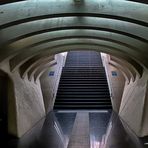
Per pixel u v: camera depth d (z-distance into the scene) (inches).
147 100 389.1
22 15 228.8
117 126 456.8
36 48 378.0
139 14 228.8
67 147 313.9
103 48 436.1
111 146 320.2
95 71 816.3
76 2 229.3
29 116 447.2
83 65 872.3
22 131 387.5
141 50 329.4
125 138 365.1
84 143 334.3
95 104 689.6
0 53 318.7
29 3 232.1
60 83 759.7
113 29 277.3
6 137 361.1
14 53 325.7
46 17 231.9
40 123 490.0
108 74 740.0
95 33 330.6
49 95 673.6
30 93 492.4
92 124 475.2
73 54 970.7
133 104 465.7
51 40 332.2
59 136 378.3
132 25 277.4
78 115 579.5
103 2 232.4
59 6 231.1
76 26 275.6
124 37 329.7
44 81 695.7
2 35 276.2
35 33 275.1
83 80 765.9
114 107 653.3
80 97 709.9
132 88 526.3
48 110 628.7
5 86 368.2
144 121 380.5
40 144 330.3
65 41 387.2
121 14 229.9
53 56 502.0
